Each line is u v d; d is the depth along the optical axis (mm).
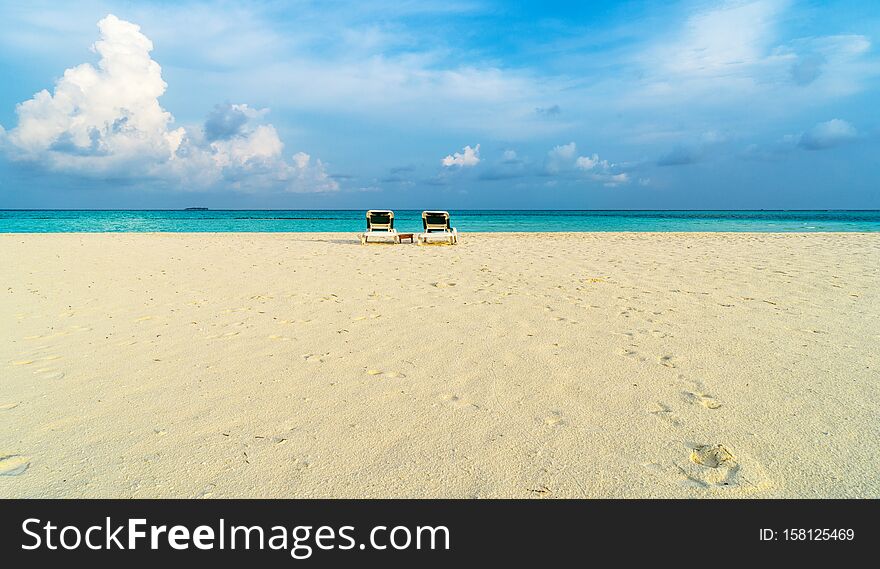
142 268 8789
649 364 3568
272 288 6746
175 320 5000
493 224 34500
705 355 3744
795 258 9688
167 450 2471
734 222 38500
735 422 2680
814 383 3178
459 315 5098
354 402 2996
